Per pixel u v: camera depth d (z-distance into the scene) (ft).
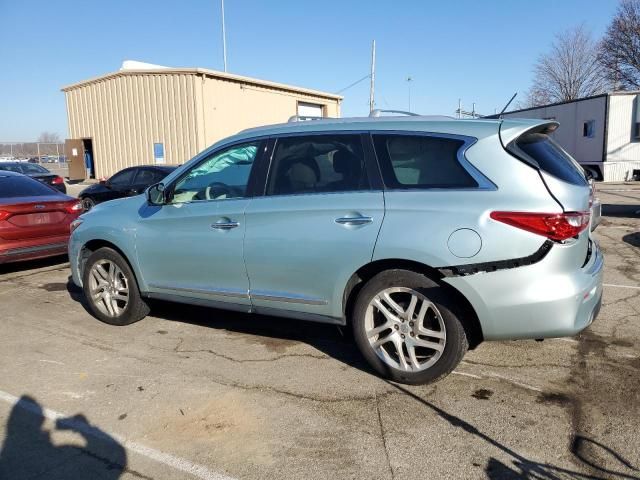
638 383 12.13
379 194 11.95
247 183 13.76
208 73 72.79
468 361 13.47
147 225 15.46
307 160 13.06
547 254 10.69
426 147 11.91
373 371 13.04
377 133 12.44
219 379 12.81
